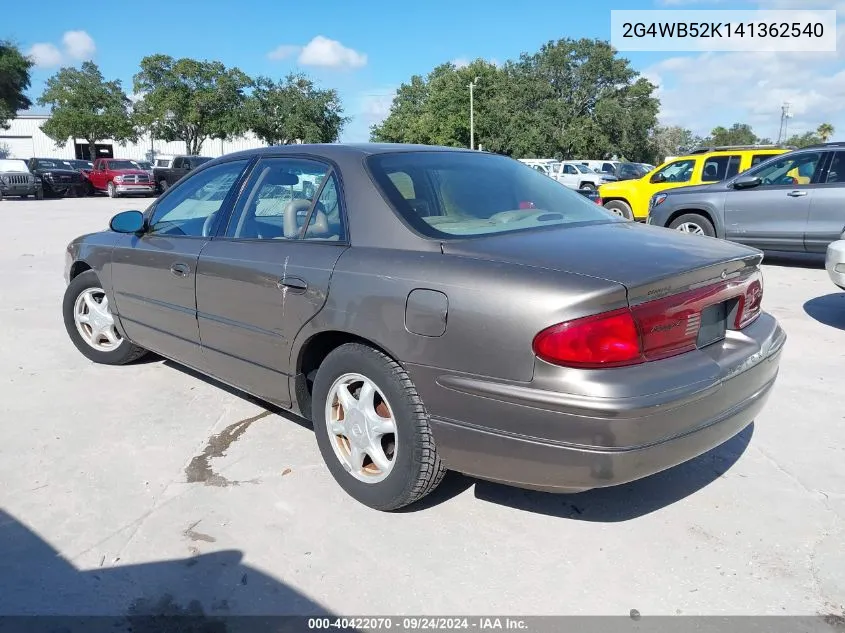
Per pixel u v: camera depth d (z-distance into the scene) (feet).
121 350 16.52
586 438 8.05
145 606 8.39
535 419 8.26
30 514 10.34
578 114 196.85
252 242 11.93
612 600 8.47
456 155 12.25
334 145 11.87
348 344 10.19
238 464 11.88
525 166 13.24
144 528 9.98
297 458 12.09
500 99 182.60
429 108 187.11
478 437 8.76
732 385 9.15
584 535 9.82
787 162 30.91
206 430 13.24
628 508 10.51
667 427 8.28
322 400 10.73
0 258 35.42
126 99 168.25
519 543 9.64
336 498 10.78
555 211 11.33
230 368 12.57
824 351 18.11
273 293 11.08
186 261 13.01
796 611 8.27
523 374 8.27
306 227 11.13
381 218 10.13
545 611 8.29
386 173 10.73
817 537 9.72
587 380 8.01
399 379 9.48
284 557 9.32
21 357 17.85
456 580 8.86
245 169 12.89
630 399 7.94
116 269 15.25
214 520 10.18
